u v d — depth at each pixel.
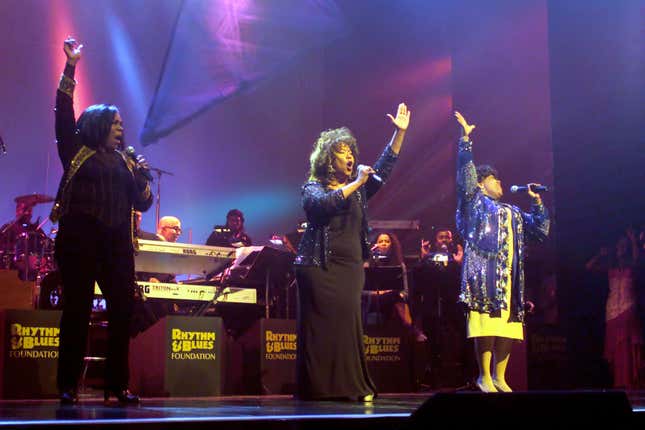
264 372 6.30
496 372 5.34
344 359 4.84
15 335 5.48
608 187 9.54
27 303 6.30
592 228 9.56
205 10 12.47
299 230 8.02
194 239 12.70
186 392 5.84
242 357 6.45
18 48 11.72
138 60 12.44
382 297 7.95
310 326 4.89
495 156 10.42
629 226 9.38
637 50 9.45
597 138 9.62
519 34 10.29
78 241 4.34
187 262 6.67
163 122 12.41
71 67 4.49
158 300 6.61
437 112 11.95
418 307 7.59
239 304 7.09
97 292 6.48
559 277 9.45
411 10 12.13
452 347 7.51
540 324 7.12
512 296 5.27
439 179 11.85
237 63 12.70
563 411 3.14
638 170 9.41
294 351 6.49
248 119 13.03
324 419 3.01
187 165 12.69
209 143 12.81
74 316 4.35
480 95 10.70
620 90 9.53
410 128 12.30
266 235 13.06
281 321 6.45
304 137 13.28
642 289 8.67
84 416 3.07
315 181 5.05
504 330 5.21
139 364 5.82
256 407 3.87
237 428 2.88
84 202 4.37
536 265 7.79
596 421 3.17
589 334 9.30
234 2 12.59
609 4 9.58
